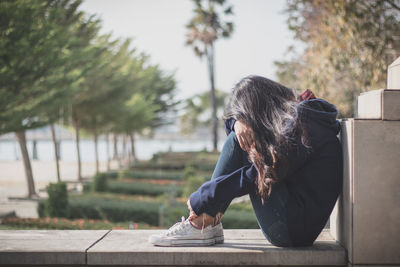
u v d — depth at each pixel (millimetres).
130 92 26656
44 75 10812
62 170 31172
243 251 1923
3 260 1935
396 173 1832
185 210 7211
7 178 24234
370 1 7180
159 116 41750
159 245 2014
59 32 11414
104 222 7305
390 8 7324
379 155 1831
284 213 1868
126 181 16172
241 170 1871
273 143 1790
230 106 1960
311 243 2014
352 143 1835
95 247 1996
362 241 1844
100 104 21578
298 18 9789
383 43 7367
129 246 2016
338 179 1925
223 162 1936
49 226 6543
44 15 10844
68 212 9633
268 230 1949
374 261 1843
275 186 1860
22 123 11250
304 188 1888
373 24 7211
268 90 1919
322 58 8523
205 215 1976
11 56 9352
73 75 12445
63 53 11766
